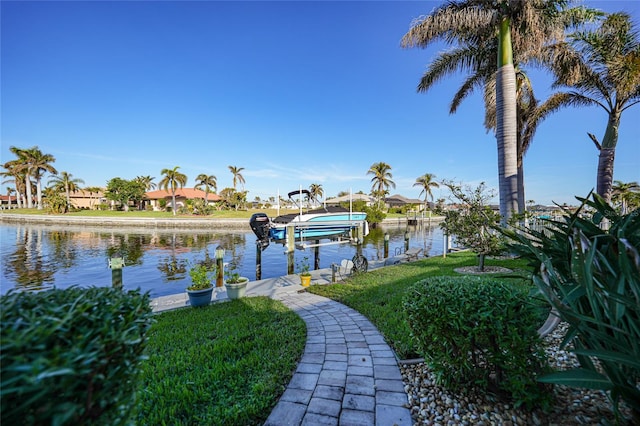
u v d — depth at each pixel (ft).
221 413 6.63
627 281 4.71
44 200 129.80
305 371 8.69
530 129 35.60
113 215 113.19
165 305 16.96
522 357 5.72
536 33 24.35
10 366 2.15
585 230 6.15
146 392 7.42
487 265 24.39
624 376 4.58
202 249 52.13
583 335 5.11
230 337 11.29
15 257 43.65
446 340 6.56
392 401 7.06
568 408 5.88
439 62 33.45
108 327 2.94
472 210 22.38
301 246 29.71
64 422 2.55
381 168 124.98
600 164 30.91
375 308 14.60
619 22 26.48
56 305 3.01
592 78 29.07
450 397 6.75
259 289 20.75
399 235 76.84
